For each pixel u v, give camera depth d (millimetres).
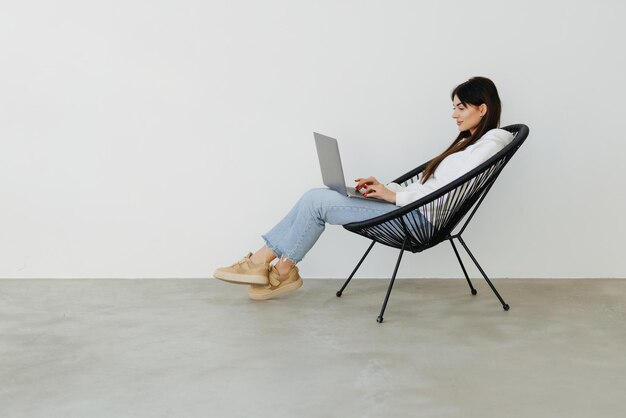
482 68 3322
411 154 3381
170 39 3354
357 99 3361
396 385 1981
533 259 3426
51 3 3330
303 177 3410
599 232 3402
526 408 1822
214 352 2277
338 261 3455
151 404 1845
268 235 2891
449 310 2807
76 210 3451
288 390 1943
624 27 3279
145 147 3412
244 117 3389
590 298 3008
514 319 2672
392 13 3311
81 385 1983
